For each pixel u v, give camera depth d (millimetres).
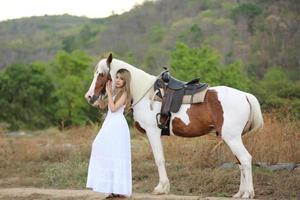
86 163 15094
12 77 48219
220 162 13508
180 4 112312
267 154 13039
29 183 14125
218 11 96812
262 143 13250
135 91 10055
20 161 17422
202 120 9828
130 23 110500
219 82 38406
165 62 70062
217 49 70812
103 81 10047
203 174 12273
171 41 88562
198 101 9812
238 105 9734
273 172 12125
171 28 99312
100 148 9422
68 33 139375
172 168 13625
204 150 13758
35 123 47406
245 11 78875
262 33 67438
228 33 77188
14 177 15344
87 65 53438
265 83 38594
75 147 17922
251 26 75250
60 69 53156
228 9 94000
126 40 101000
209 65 39594
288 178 11438
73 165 14914
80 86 49219
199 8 105938
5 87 47500
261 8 76312
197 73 39219
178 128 9945
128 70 10008
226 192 11172
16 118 46844
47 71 53781
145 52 89875
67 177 13992
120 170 9359
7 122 46281
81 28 137000
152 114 9969
